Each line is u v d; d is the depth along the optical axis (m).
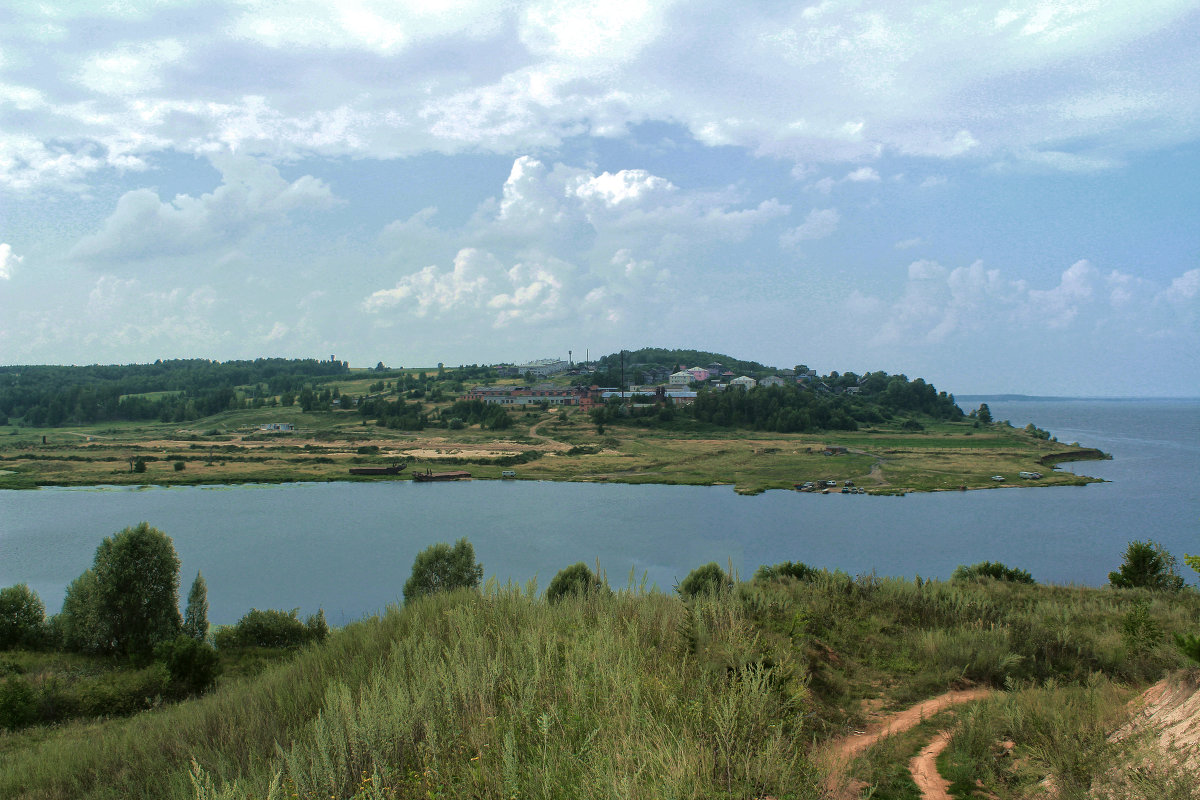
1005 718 9.31
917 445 153.25
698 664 9.39
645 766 6.39
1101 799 6.76
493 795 6.43
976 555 64.94
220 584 53.75
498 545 68.44
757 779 6.38
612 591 15.59
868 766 7.88
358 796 6.56
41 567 58.62
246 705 10.05
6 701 17.12
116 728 13.29
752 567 59.25
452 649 10.66
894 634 14.47
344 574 56.84
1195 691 8.26
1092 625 15.17
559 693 8.54
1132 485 107.62
